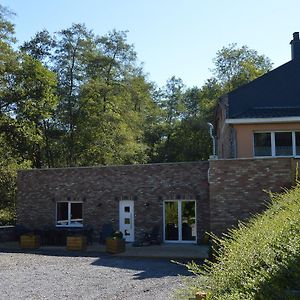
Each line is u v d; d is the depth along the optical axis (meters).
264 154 22.28
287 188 18.42
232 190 19.34
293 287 6.17
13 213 36.44
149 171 26.12
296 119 21.70
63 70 46.19
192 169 25.36
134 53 50.75
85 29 46.81
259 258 6.91
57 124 46.12
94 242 26.83
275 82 25.53
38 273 15.94
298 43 26.75
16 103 38.31
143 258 20.23
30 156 44.09
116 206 26.67
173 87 71.19
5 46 36.94
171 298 11.02
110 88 46.38
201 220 24.97
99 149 45.84
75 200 27.61
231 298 5.87
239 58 58.81
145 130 61.00
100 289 12.78
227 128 25.42
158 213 25.78
